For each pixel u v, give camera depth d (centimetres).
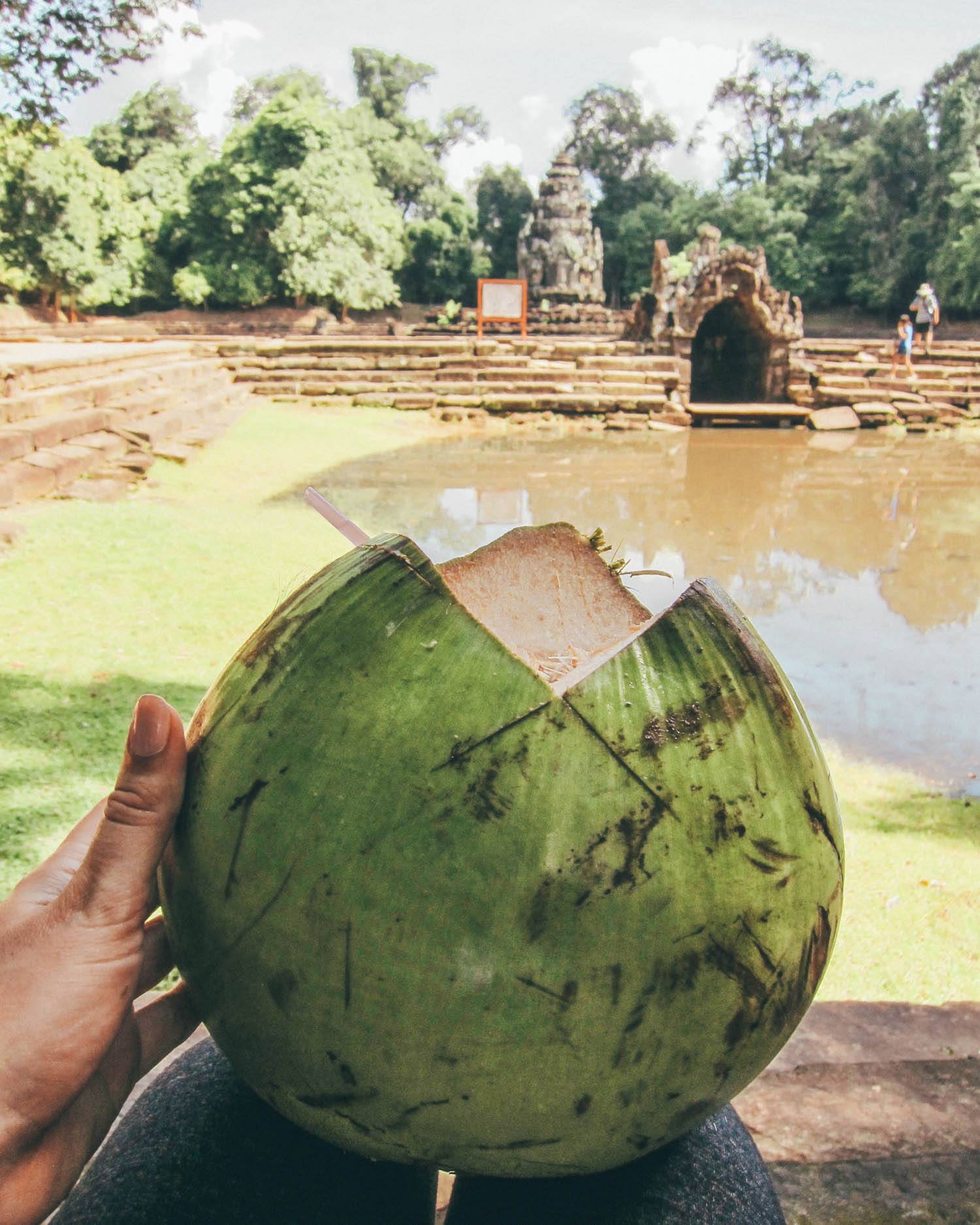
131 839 103
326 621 105
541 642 142
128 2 989
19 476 839
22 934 102
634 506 1321
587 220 4222
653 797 98
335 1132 107
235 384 2128
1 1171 98
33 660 528
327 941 97
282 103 3981
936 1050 261
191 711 473
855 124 5034
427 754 97
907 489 1497
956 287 4022
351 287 4028
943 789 523
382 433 1861
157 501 962
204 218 4175
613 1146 104
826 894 111
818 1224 189
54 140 1127
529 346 2281
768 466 1678
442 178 5391
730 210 4622
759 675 108
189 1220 114
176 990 127
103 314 4612
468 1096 98
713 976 100
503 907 95
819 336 4212
